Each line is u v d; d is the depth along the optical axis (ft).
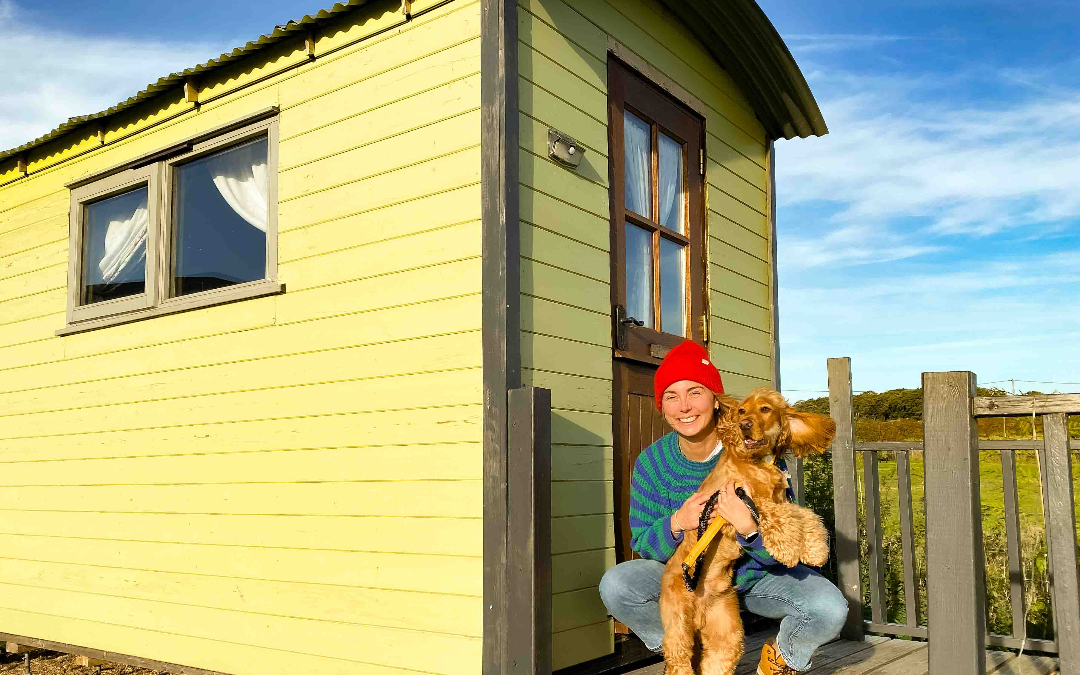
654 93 15.97
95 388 17.37
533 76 12.63
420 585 12.09
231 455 14.75
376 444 12.85
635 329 14.51
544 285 12.35
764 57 17.85
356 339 13.32
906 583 15.14
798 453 10.00
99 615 16.57
